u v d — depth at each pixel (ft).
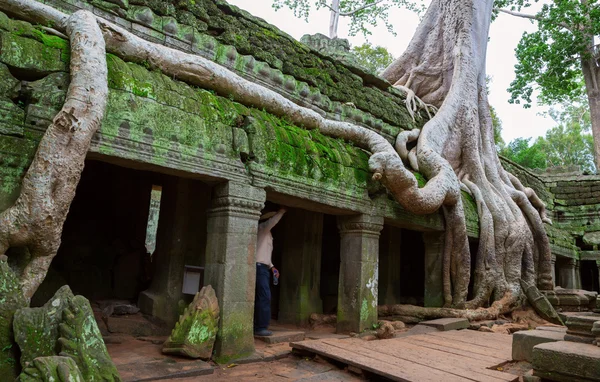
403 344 17.49
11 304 9.86
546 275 34.83
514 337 15.58
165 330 19.39
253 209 16.58
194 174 15.11
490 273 29.43
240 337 15.74
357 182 21.25
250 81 19.22
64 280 19.90
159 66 15.43
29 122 11.73
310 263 25.53
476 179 32.32
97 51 12.51
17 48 11.78
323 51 29.84
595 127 61.05
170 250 20.42
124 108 13.33
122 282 22.93
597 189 53.31
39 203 10.98
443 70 36.32
